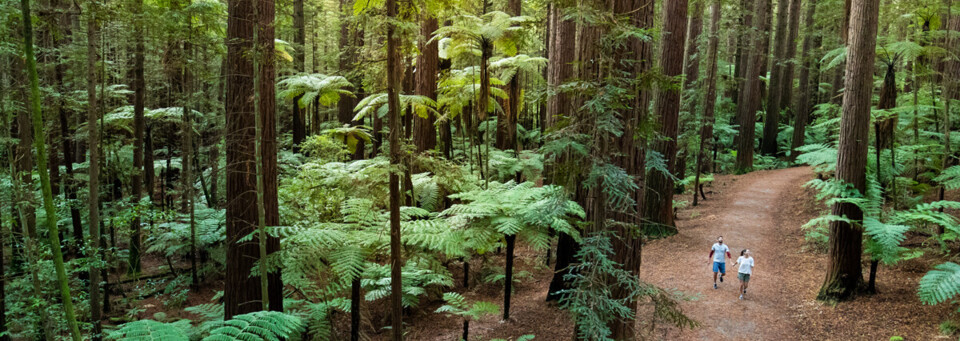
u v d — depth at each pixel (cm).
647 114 624
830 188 959
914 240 1141
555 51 1135
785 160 2531
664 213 1466
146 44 1152
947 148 1195
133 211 1138
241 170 755
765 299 1034
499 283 1230
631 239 674
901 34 1581
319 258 778
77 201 1174
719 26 1911
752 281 1130
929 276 779
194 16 1086
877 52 1196
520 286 1211
